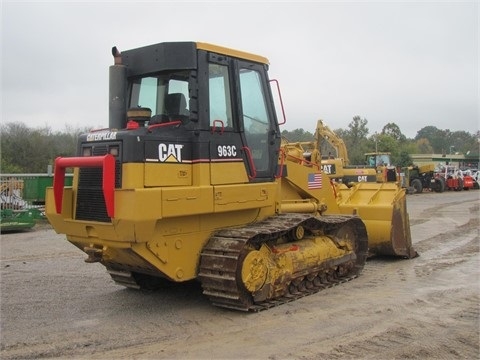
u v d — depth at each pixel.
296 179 7.95
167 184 5.66
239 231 6.19
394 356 4.73
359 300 6.69
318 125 19.42
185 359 4.68
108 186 5.27
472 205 22.38
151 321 5.79
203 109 5.96
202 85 5.98
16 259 9.77
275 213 7.23
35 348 4.95
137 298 6.79
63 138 33.44
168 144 5.70
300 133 22.72
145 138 5.50
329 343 5.07
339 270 7.92
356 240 8.48
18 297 6.87
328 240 7.64
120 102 6.17
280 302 6.44
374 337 5.23
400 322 5.73
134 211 5.17
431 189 34.72
